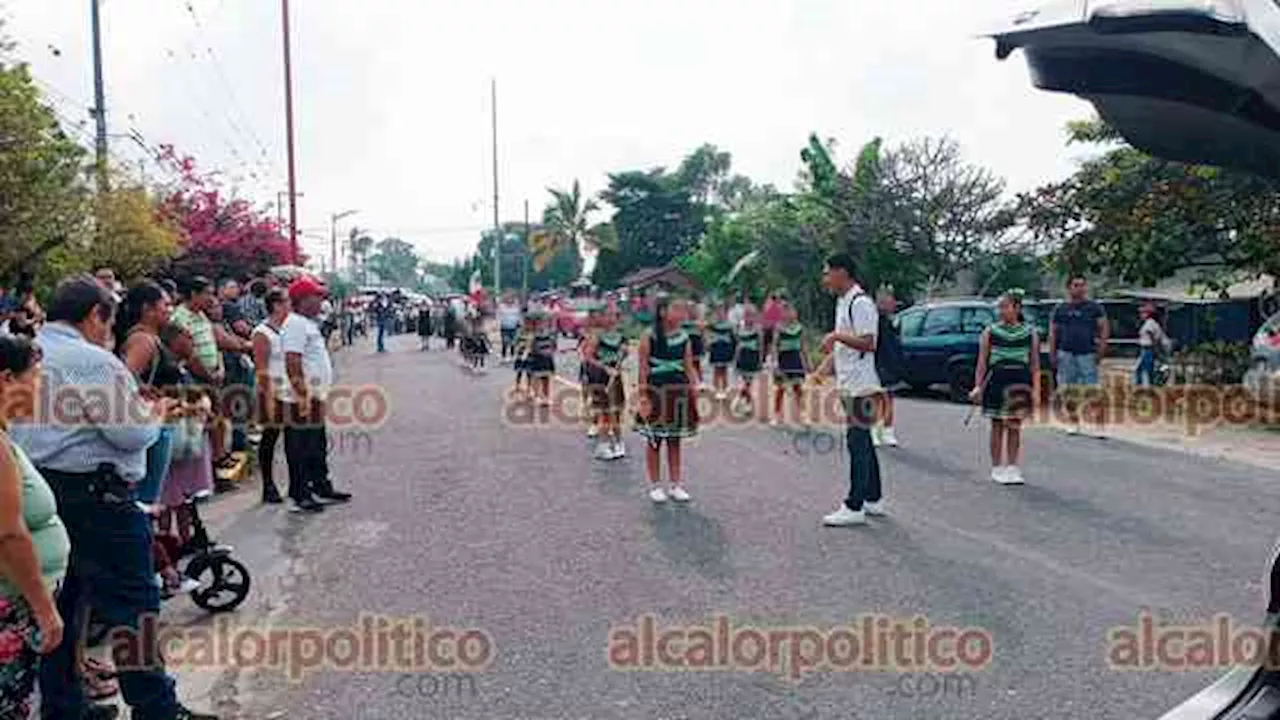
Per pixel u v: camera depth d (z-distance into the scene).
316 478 9.06
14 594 3.62
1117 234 16.58
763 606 5.98
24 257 11.99
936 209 29.27
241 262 24.39
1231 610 5.78
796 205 33.94
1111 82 1.81
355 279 91.50
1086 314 12.65
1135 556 6.92
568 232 68.31
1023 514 8.20
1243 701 2.18
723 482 9.73
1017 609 5.85
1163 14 1.61
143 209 16.98
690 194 70.88
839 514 7.93
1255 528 7.69
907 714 4.48
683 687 4.82
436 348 34.97
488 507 8.77
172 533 6.43
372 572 6.83
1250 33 1.57
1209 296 22.45
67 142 12.88
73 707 4.20
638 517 8.30
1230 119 1.82
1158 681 4.79
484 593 6.32
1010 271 29.06
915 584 6.35
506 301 27.56
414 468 10.77
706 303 17.31
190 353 7.26
